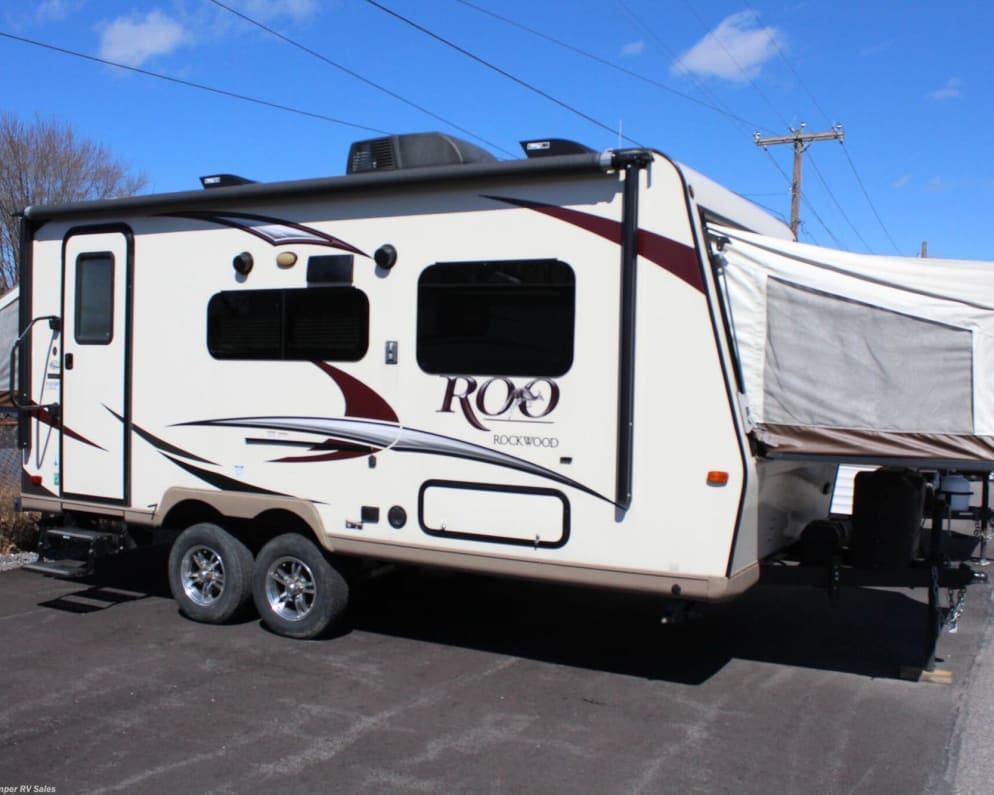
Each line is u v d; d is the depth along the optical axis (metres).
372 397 5.75
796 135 24.45
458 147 6.00
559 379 5.16
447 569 5.70
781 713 4.97
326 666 5.65
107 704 4.97
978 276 4.99
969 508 6.86
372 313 5.75
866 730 4.74
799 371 5.00
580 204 5.13
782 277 5.03
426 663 5.75
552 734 4.65
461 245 5.47
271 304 6.12
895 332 4.88
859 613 7.11
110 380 6.78
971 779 4.18
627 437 4.96
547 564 5.20
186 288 6.45
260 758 4.31
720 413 4.81
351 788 4.02
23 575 8.00
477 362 5.41
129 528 6.86
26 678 5.37
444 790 4.02
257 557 6.32
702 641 6.32
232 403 6.26
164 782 4.05
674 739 4.61
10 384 7.43
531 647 6.12
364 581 6.42
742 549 4.91
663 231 4.93
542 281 5.23
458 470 5.46
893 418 4.88
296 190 5.95
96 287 6.86
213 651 5.91
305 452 5.99
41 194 26.55
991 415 4.79
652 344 4.95
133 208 6.62
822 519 6.54
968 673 5.68
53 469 7.06
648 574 4.95
